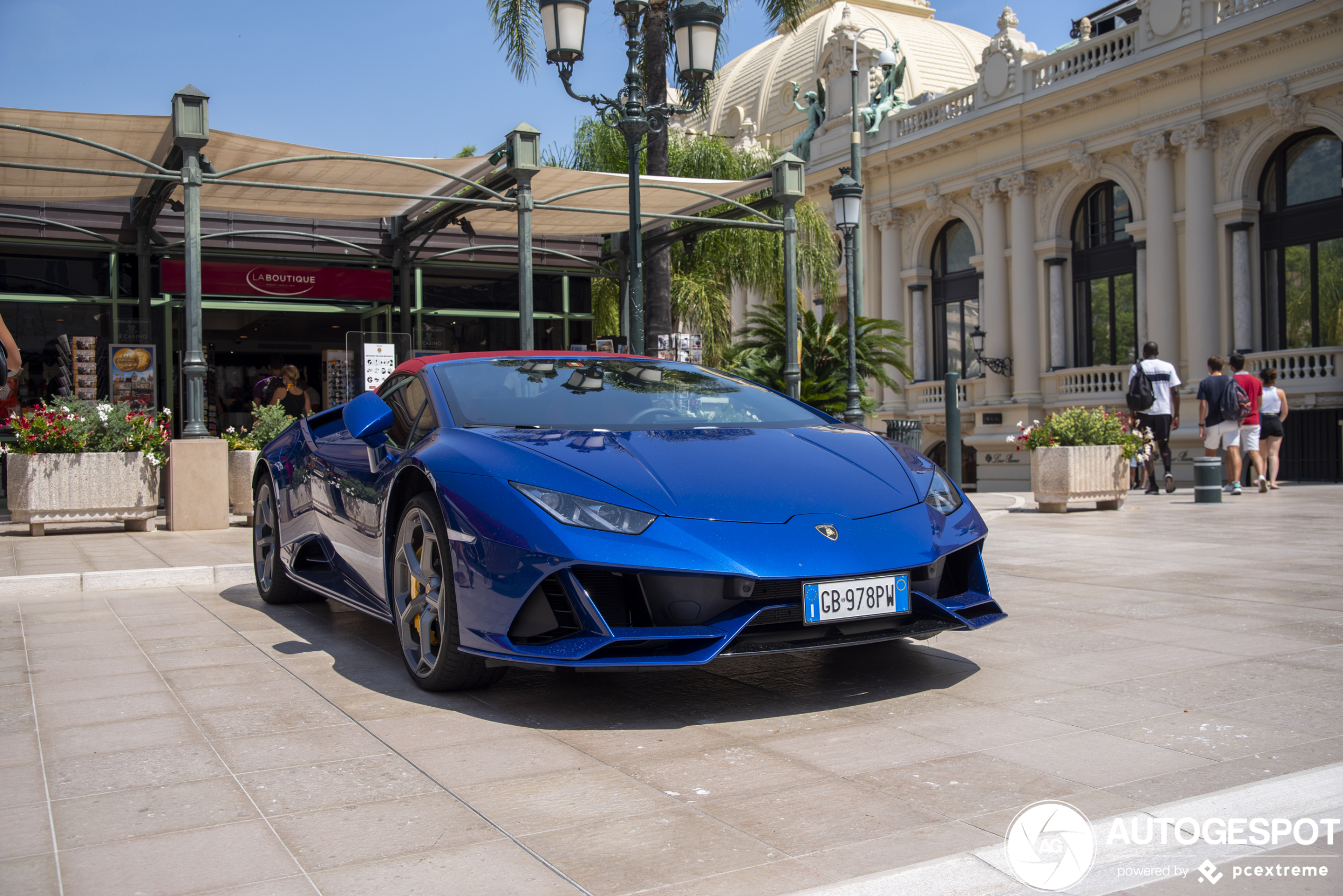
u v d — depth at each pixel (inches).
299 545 177.2
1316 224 788.6
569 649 106.2
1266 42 780.0
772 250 707.4
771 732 105.7
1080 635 151.5
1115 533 305.0
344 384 495.2
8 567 235.9
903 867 69.9
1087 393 932.6
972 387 1058.1
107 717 114.7
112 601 201.6
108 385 434.3
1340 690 117.0
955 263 1112.8
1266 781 84.1
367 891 69.0
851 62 1187.9
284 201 447.2
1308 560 233.3
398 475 132.2
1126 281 938.1
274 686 128.8
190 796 88.4
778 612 108.6
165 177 324.8
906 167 1119.0
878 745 100.1
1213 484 419.5
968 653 141.3
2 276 473.4
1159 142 861.2
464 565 114.9
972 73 1699.1
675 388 157.8
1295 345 802.2
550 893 68.3
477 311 577.3
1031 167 979.3
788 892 67.6
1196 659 134.3
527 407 142.4
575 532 107.9
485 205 377.7
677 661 104.1
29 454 323.0
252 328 545.6
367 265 543.8
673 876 70.6
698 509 111.7
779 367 613.9
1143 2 864.3
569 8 344.8
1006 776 90.1
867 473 127.0
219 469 341.4
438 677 120.9
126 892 69.2
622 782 90.8
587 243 592.4
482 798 87.0
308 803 86.4
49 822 82.7
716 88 1743.4
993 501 447.2
